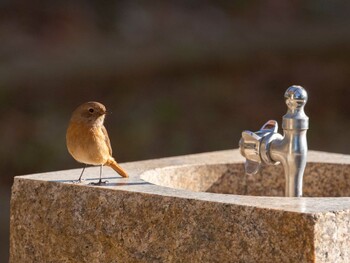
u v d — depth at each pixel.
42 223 5.15
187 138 16.06
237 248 4.42
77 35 20.64
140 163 5.96
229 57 19.45
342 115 17.28
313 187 6.02
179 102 17.39
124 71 18.53
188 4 22.78
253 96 17.84
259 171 6.11
